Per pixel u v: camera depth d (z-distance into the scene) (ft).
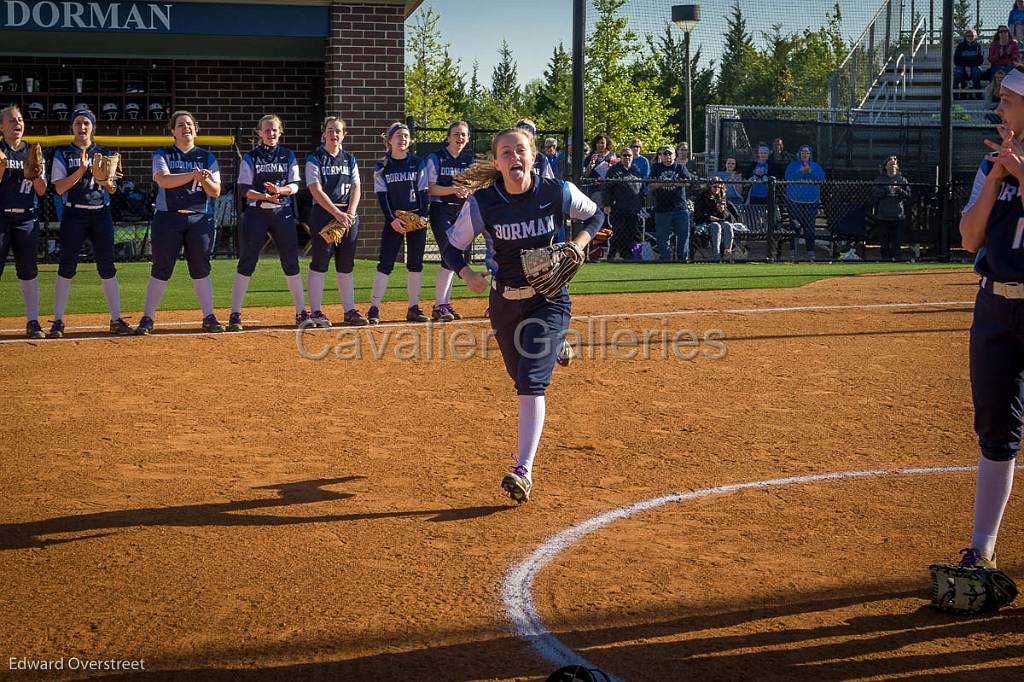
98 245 36.09
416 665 11.94
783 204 71.92
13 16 67.51
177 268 61.41
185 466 20.42
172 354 32.86
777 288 52.03
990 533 14.25
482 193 18.88
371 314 39.75
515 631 12.86
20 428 23.36
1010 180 13.69
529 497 18.42
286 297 47.91
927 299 47.47
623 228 67.41
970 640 12.62
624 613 13.39
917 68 94.53
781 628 12.94
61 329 35.96
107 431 23.16
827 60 173.58
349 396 26.91
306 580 14.53
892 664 11.96
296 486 19.11
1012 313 13.74
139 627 13.00
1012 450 14.06
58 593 14.08
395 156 39.45
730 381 28.78
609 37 118.01
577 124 65.57
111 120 73.92
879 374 29.78
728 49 182.29
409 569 14.97
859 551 15.64
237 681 11.57
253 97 76.28
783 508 17.74
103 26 68.74
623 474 19.92
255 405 25.81
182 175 35.65
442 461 20.85
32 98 72.90
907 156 79.20
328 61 71.51
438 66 151.64
